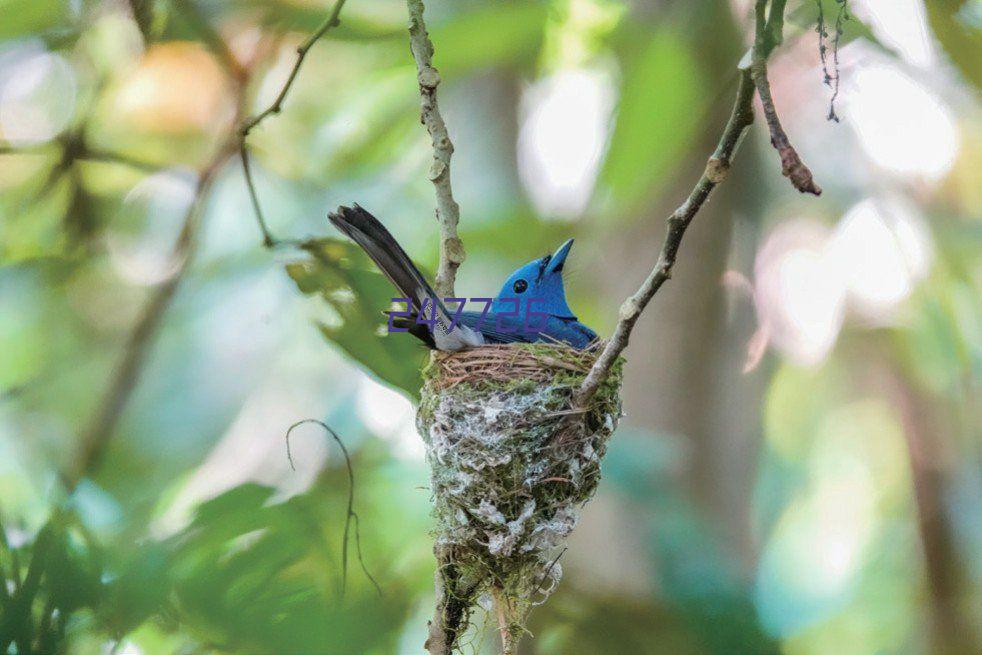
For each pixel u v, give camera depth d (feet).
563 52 37.81
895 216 43.78
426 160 47.11
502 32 35.73
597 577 38.78
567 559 39.88
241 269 44.21
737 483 47.80
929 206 44.11
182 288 43.88
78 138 32.58
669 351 47.80
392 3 34.45
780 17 14.92
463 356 22.40
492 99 52.01
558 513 21.17
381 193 45.62
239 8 32.30
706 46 32.76
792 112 50.70
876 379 64.85
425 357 24.94
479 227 45.06
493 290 45.32
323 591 21.27
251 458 46.24
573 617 36.32
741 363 49.49
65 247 35.42
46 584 19.40
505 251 44.91
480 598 21.70
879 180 44.37
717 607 34.24
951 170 43.68
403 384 25.09
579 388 21.16
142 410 44.14
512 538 20.65
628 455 36.88
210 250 44.16
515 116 51.90
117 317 45.11
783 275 62.23
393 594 35.65
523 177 51.31
